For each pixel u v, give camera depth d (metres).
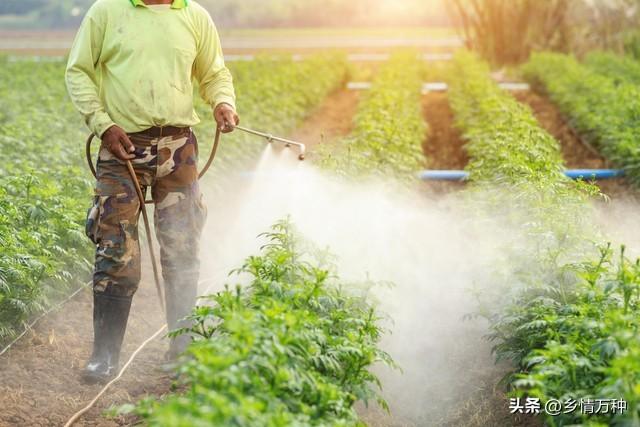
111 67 7.04
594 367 5.65
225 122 7.38
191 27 7.20
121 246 7.10
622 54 33.72
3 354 7.59
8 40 52.91
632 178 13.84
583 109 18.36
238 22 65.69
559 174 9.68
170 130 7.17
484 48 34.72
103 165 7.11
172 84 7.07
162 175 7.25
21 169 11.71
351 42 50.78
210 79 7.56
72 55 7.04
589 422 5.18
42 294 8.19
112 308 7.18
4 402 6.78
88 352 7.87
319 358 5.59
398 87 21.89
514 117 14.44
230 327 4.85
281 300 6.08
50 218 9.34
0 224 8.50
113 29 6.97
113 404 6.89
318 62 28.55
